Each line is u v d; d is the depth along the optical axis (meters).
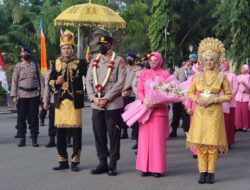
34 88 11.06
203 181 7.62
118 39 40.69
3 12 37.78
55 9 33.22
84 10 14.63
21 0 36.47
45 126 15.07
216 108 7.59
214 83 7.61
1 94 22.70
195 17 41.59
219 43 7.73
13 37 34.19
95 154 10.07
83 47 30.47
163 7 36.59
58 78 8.22
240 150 10.92
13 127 14.95
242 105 14.54
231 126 11.05
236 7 18.27
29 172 8.35
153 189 7.21
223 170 8.65
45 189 7.20
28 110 11.13
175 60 37.69
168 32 37.22
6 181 7.70
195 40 42.41
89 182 7.63
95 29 31.66
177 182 7.68
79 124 8.34
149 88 7.98
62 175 8.12
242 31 18.30
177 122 12.95
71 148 10.86
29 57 11.13
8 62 32.25
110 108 8.08
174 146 11.38
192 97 7.71
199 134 7.56
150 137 8.03
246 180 7.87
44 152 10.35
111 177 7.99
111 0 38.12
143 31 39.56
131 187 7.32
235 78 10.63
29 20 36.41
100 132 8.22
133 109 8.14
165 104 8.02
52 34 32.50
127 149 10.84
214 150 7.59
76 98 8.29
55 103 8.38
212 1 41.25
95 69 8.23
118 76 8.20
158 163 7.98
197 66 9.97
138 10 37.44
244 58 18.27
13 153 10.23
